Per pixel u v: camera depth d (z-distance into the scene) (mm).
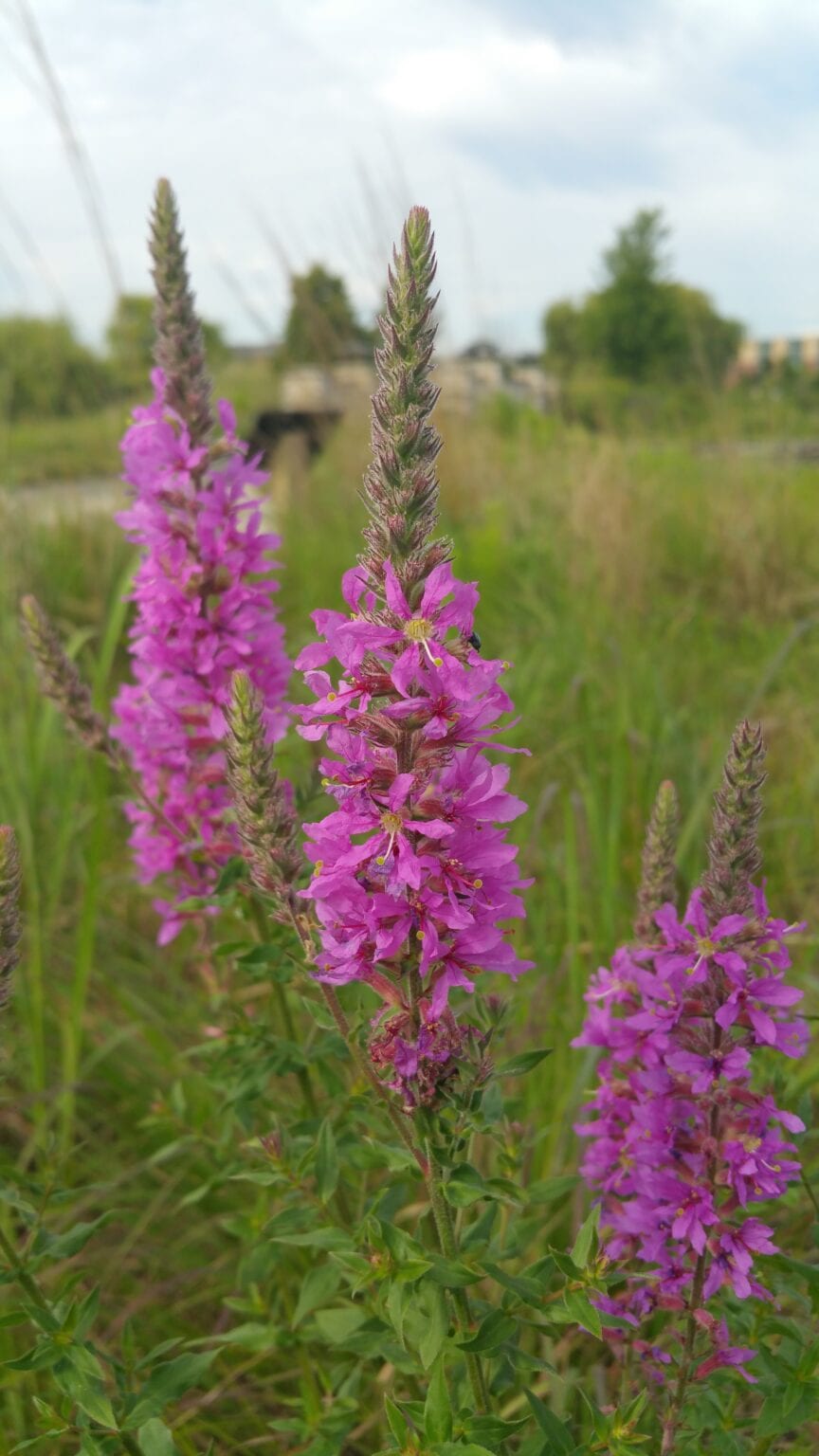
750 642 864
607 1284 234
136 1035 493
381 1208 286
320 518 1266
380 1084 240
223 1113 380
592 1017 282
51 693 353
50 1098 447
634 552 957
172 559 339
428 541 216
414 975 224
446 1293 246
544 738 677
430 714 207
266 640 347
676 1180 242
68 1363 247
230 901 328
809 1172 296
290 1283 366
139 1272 412
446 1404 219
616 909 504
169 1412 340
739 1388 257
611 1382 330
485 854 214
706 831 535
